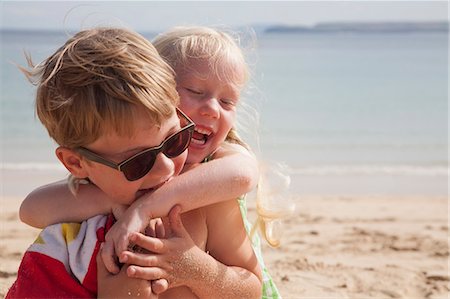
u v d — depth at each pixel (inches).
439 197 371.9
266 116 773.9
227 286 95.7
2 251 215.5
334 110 852.6
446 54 2196.1
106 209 94.5
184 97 106.5
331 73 1392.7
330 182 425.4
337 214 307.7
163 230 93.0
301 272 197.2
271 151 548.1
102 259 89.5
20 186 390.0
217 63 108.1
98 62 84.4
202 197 92.9
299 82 1190.9
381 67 1582.2
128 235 87.7
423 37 4192.9
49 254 92.0
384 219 298.7
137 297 87.7
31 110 721.0
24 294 90.6
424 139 630.5
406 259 219.8
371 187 410.6
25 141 563.5
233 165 96.1
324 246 237.1
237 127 126.5
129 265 87.7
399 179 441.7
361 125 721.0
